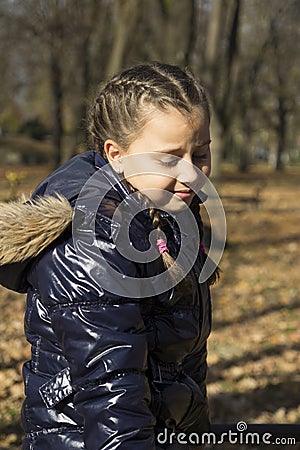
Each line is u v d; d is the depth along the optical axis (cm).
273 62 4300
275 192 2753
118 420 167
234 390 558
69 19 3000
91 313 174
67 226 182
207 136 188
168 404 192
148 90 186
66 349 176
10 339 686
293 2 3775
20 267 188
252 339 694
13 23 3122
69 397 181
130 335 174
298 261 1182
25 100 4722
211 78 1574
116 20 1630
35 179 2353
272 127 5119
